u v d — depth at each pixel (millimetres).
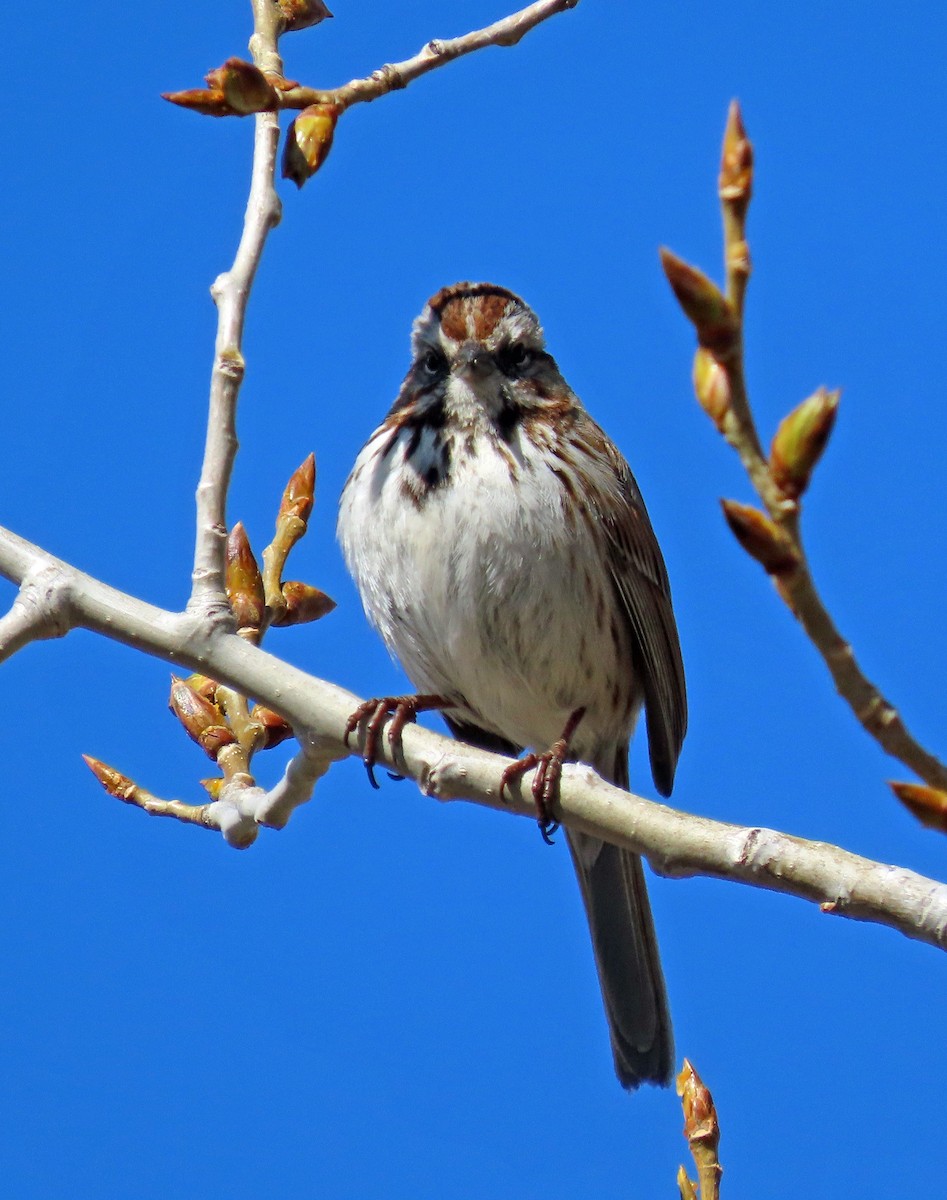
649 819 7895
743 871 7395
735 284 4746
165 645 8945
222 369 9164
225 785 10047
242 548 10297
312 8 10031
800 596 4922
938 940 6824
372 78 9289
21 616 8789
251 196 9617
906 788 5160
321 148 9047
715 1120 8906
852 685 5062
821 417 4758
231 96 8109
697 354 4844
